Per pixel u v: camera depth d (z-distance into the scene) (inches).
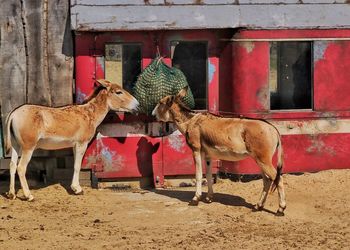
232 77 480.4
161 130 477.1
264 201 407.8
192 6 469.7
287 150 485.7
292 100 489.1
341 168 492.1
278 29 478.0
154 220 391.5
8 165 473.1
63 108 449.7
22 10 465.1
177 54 480.7
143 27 460.8
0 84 465.4
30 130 430.9
